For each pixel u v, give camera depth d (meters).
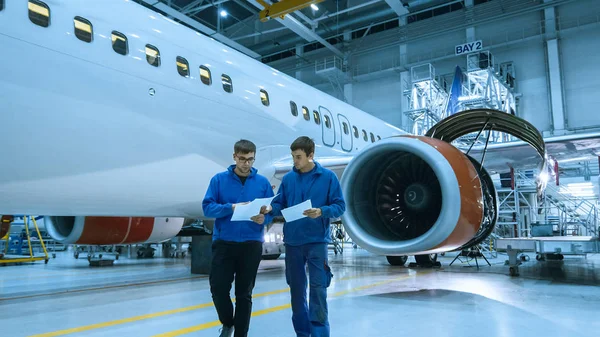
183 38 5.90
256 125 6.59
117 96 4.70
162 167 5.17
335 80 25.67
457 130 6.62
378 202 5.37
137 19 5.32
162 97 5.18
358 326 3.60
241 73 6.66
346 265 9.41
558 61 20.56
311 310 2.81
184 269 8.73
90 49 4.54
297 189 2.95
